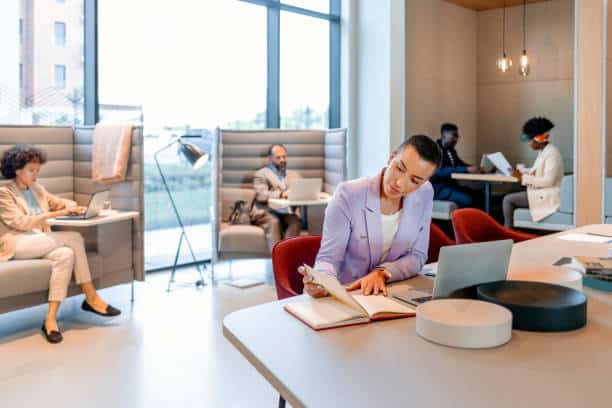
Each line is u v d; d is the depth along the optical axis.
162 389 2.61
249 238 4.74
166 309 3.97
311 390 0.96
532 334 1.23
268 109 6.26
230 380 2.71
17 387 2.62
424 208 1.93
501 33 7.32
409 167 1.65
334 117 6.97
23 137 4.05
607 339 1.20
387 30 6.45
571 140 6.82
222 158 5.31
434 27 6.93
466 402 0.91
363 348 1.16
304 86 6.66
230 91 5.89
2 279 3.15
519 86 7.21
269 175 5.15
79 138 4.38
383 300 1.47
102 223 3.76
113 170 4.07
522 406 0.89
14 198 3.49
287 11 6.39
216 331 3.47
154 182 5.40
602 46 4.71
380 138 6.59
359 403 0.91
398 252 1.91
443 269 1.36
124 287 4.64
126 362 2.95
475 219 2.98
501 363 1.07
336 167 5.33
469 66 7.48
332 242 1.85
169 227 5.55
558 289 1.38
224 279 4.96
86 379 2.72
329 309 1.38
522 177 5.44
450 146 6.54
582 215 4.90
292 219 4.86
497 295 1.34
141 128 4.11
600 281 1.62
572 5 6.68
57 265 3.41
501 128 7.42
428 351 1.14
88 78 4.84
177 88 5.46
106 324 3.61
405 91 6.61
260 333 1.25
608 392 0.94
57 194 4.29
